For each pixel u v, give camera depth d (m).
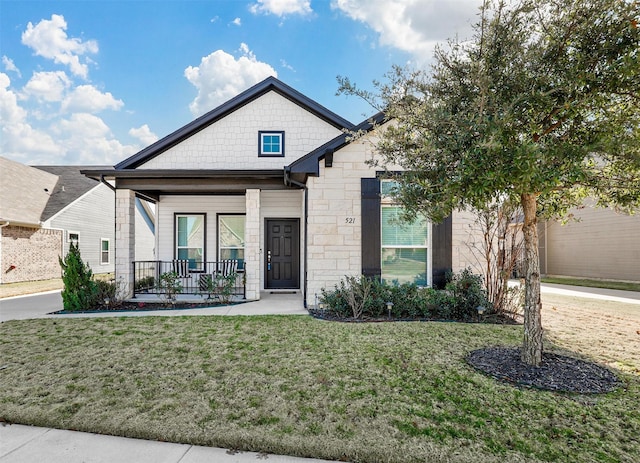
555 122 3.55
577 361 4.16
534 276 4.04
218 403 3.16
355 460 2.43
